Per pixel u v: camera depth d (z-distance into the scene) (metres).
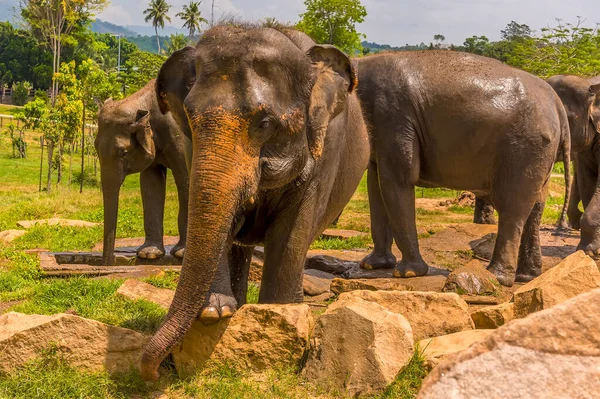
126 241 11.95
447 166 8.75
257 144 4.46
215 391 4.70
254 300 7.39
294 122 4.65
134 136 10.09
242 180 4.32
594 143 13.08
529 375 2.47
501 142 8.55
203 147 4.29
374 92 8.74
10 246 11.12
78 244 11.26
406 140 8.62
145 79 53.66
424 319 5.54
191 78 4.75
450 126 8.55
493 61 8.88
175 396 4.70
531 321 2.53
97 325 4.95
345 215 16.34
